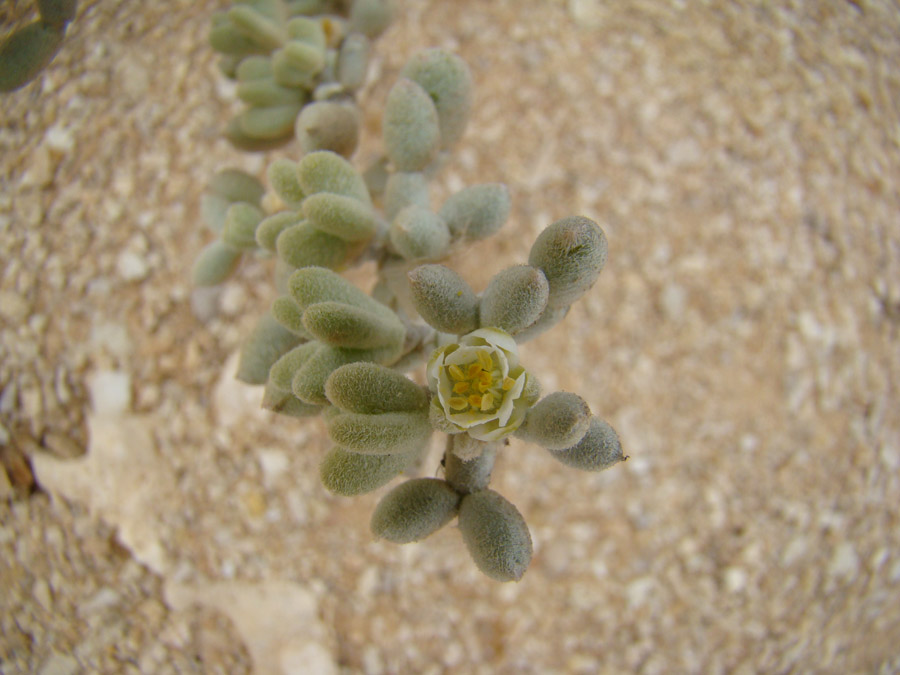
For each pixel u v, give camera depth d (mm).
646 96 166
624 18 167
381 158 95
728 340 163
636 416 160
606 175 164
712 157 166
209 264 92
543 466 157
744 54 168
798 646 153
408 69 77
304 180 67
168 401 147
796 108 167
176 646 139
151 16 145
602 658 151
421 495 59
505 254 160
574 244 53
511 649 149
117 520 141
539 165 163
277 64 86
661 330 162
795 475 160
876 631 152
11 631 125
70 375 143
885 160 169
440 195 162
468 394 53
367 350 60
